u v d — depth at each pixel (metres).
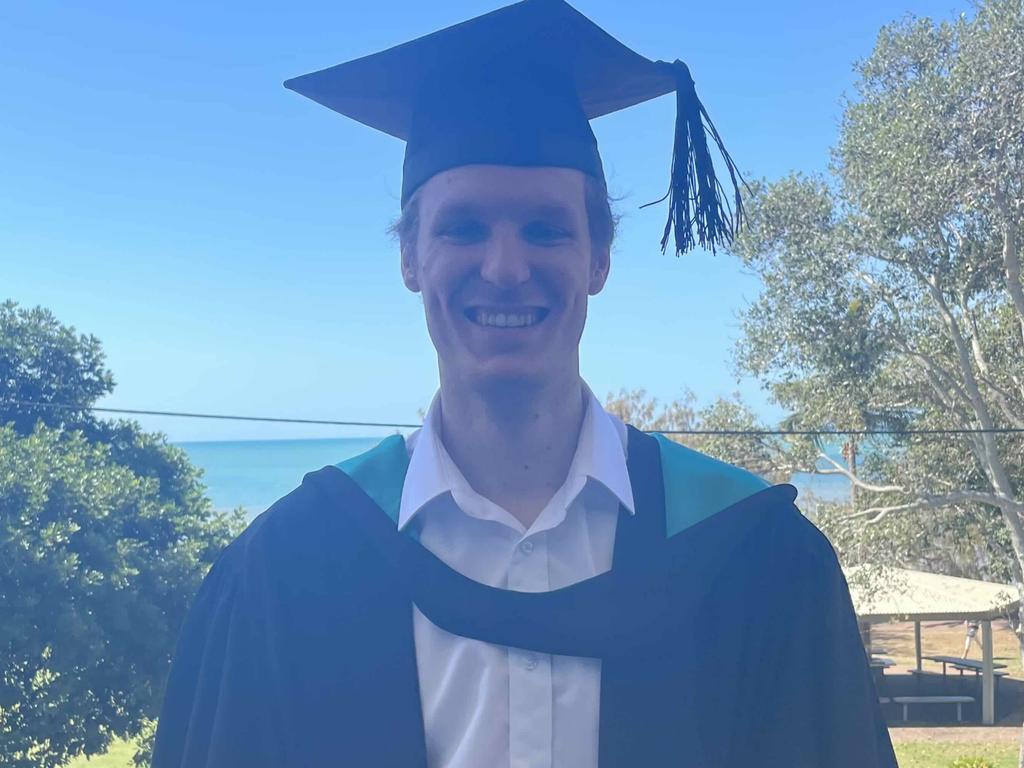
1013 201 12.31
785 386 15.31
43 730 8.90
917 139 12.27
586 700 1.57
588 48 1.92
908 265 13.55
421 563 1.65
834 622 1.72
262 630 1.68
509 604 1.59
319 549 1.72
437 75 1.90
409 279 1.89
